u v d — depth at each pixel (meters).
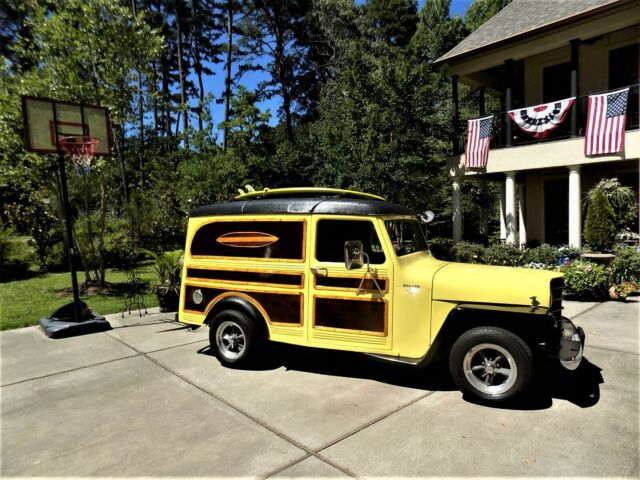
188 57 34.75
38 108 7.09
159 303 8.24
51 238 13.93
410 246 4.70
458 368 3.83
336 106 14.70
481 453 3.00
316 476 2.79
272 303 4.62
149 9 29.44
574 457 2.93
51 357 5.41
